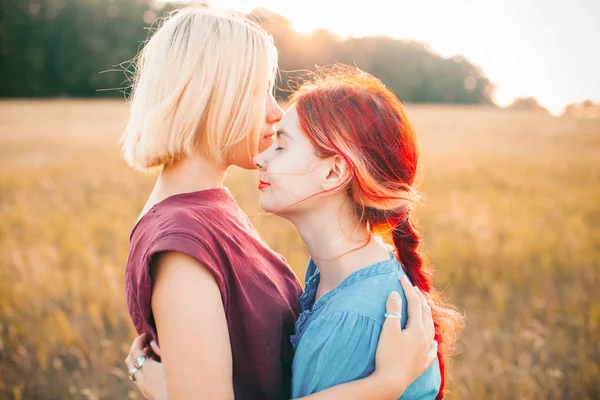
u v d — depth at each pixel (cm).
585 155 1767
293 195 146
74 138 2025
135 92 152
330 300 141
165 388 144
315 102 146
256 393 144
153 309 127
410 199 148
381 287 141
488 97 6219
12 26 5116
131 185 1067
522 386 318
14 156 1548
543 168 1429
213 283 128
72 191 1002
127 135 152
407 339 134
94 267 525
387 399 130
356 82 154
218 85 143
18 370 351
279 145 150
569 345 380
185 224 130
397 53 6003
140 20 5381
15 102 4006
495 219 769
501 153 1781
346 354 133
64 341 383
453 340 207
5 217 782
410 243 167
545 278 516
